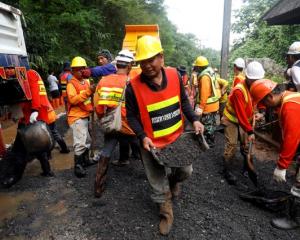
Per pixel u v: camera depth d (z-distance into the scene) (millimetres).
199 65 5762
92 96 4621
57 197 4004
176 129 3020
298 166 3154
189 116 3098
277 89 2873
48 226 3334
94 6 18922
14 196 4078
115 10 20312
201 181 4375
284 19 8492
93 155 5160
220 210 3559
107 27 20531
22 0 13250
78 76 4543
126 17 20953
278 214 3459
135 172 4695
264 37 15000
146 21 22484
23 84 4039
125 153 4867
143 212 3521
